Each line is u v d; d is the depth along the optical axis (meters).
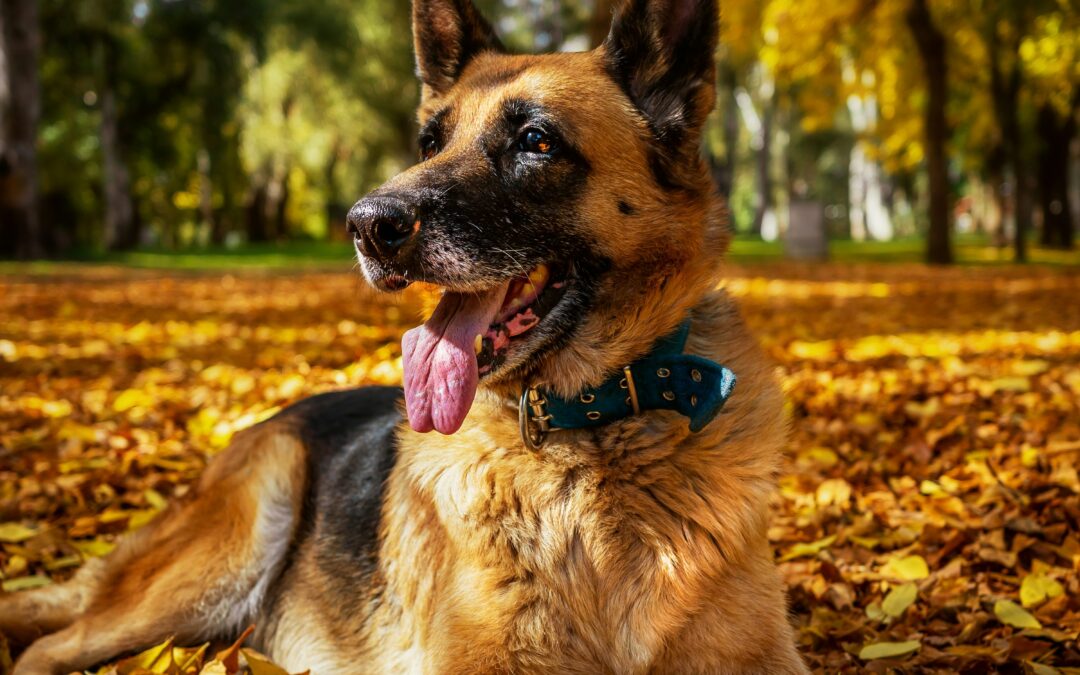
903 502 1.24
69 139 9.27
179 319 3.06
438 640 0.79
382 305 3.40
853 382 1.95
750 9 5.50
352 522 0.92
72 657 0.91
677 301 0.82
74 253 7.13
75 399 1.82
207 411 1.69
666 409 0.79
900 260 7.11
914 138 8.38
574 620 0.78
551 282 0.83
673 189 0.83
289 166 12.76
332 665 0.90
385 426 0.96
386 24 9.66
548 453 0.79
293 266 6.69
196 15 7.96
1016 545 1.08
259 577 0.96
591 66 0.85
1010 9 5.91
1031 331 2.71
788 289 4.27
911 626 0.96
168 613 0.93
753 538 0.80
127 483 1.32
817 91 6.57
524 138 0.82
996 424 1.55
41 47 7.73
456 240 0.81
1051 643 0.91
